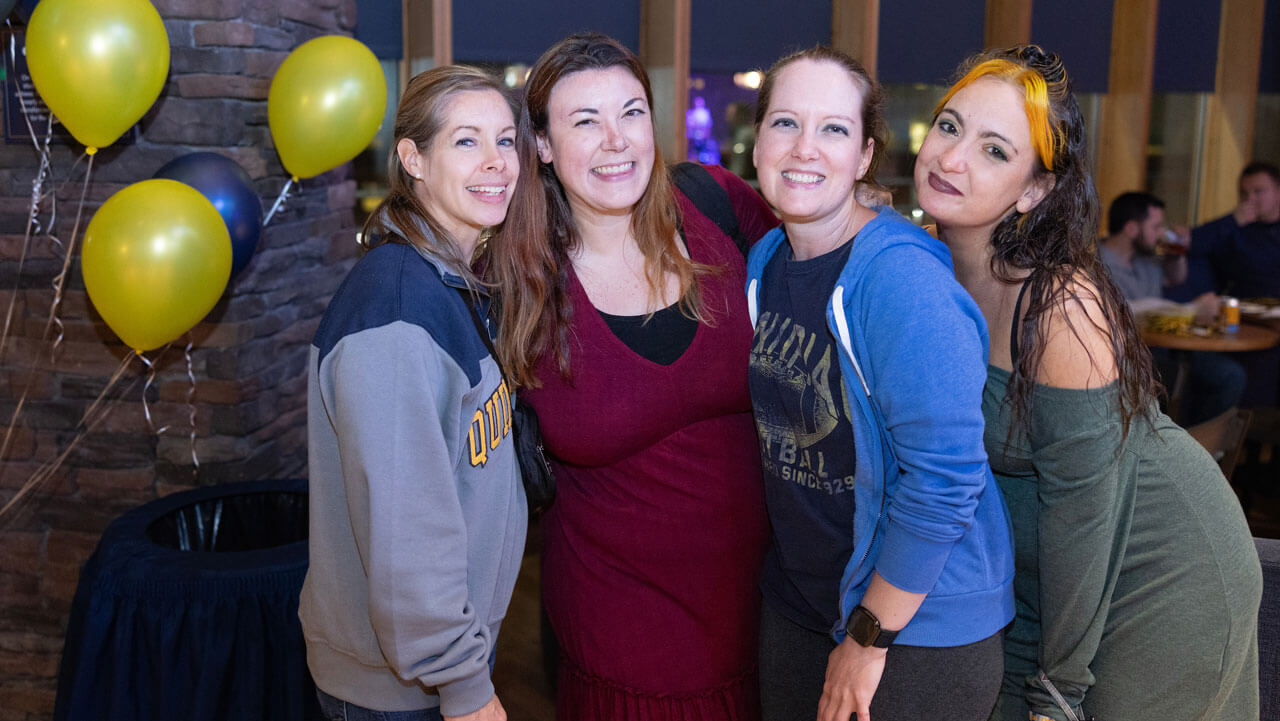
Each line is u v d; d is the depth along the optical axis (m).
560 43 1.50
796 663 1.50
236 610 1.86
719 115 4.32
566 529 1.66
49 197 2.58
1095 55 5.24
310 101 2.35
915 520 1.22
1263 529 3.68
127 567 1.90
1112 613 1.38
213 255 2.10
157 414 2.65
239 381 2.62
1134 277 4.38
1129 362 1.25
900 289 1.22
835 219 1.38
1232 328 4.04
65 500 2.71
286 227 2.79
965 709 1.33
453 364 1.29
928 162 1.34
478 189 1.38
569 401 1.55
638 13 4.13
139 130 2.53
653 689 1.63
